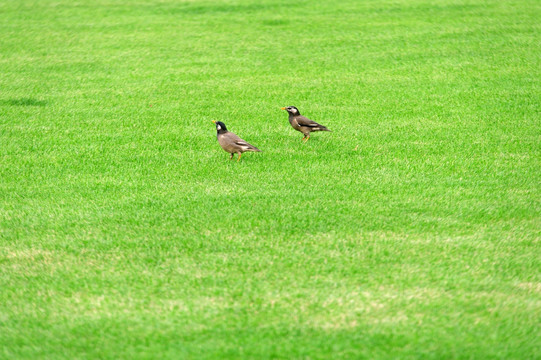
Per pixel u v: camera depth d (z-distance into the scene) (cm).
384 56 3036
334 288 1073
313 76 2748
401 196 1475
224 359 891
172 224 1334
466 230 1291
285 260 1170
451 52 3056
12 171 1683
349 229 1297
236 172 1653
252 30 3634
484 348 900
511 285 1071
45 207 1438
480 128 2033
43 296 1062
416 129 2034
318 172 1648
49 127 2097
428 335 935
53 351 911
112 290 1077
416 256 1180
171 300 1045
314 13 4044
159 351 909
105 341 934
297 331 952
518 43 3156
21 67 2925
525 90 2453
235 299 1045
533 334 928
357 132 2014
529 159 1733
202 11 4216
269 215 1368
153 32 3638
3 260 1190
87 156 1802
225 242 1245
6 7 4466
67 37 3531
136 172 1666
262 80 2700
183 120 2166
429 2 4209
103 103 2394
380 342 922
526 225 1310
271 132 2030
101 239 1268
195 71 2853
